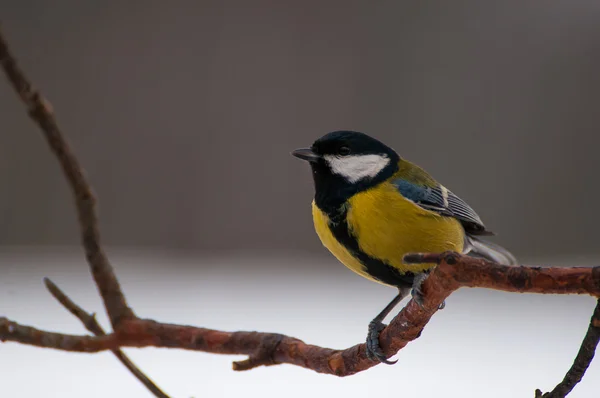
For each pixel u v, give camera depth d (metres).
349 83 3.99
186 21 3.91
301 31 4.00
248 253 3.79
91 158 3.77
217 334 3.03
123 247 3.74
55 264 3.39
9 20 3.76
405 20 4.05
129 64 3.87
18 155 3.69
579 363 3.01
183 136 3.85
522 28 4.05
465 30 4.05
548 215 3.87
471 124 3.98
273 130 3.92
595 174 3.87
